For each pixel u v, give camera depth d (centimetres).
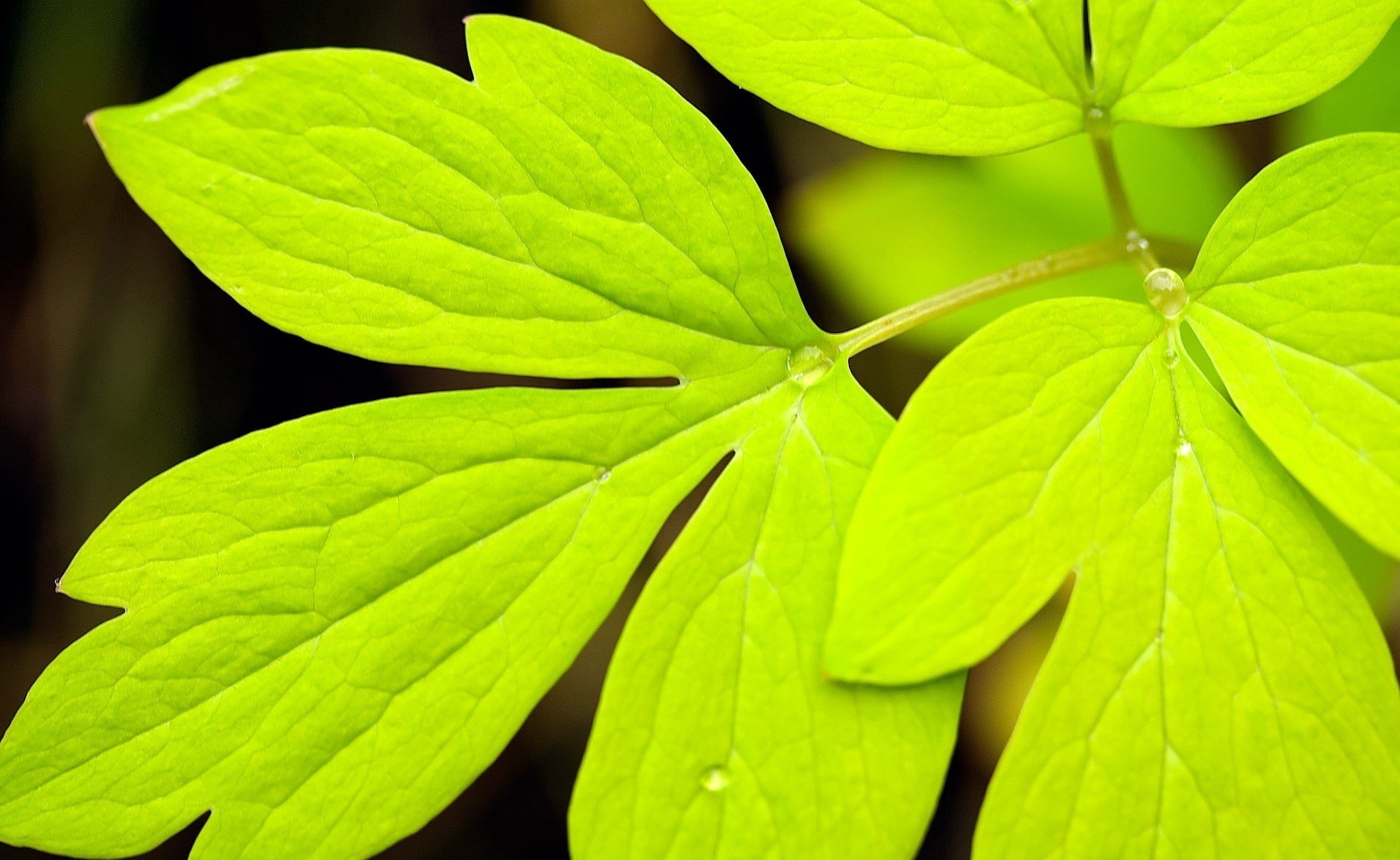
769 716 21
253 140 21
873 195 29
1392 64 26
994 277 22
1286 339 21
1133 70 21
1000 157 29
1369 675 21
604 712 21
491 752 21
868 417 21
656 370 21
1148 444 21
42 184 34
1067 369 21
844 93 21
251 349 36
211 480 21
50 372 35
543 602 21
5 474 35
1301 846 21
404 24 35
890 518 21
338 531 21
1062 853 21
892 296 29
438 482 21
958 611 21
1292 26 21
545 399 21
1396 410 21
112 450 35
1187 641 21
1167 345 21
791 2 21
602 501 21
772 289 21
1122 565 21
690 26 21
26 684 35
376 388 36
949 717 21
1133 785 21
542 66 21
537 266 21
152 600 21
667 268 21
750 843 21
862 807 21
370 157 21
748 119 36
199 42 34
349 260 21
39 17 33
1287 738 21
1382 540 21
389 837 21
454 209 21
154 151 20
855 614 20
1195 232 28
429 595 21
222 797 21
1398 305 21
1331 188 21
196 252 21
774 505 21
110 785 21
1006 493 21
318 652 21
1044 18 21
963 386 21
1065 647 21
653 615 21
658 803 21
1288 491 21
